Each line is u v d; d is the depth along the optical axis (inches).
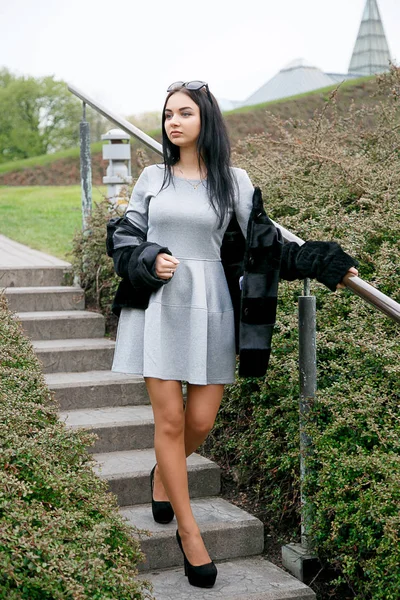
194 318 103.0
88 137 196.2
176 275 104.3
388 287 136.1
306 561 111.7
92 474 99.6
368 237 148.0
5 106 912.3
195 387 107.9
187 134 104.5
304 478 111.9
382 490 93.8
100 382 153.6
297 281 139.6
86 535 83.6
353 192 167.3
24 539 76.1
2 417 100.3
